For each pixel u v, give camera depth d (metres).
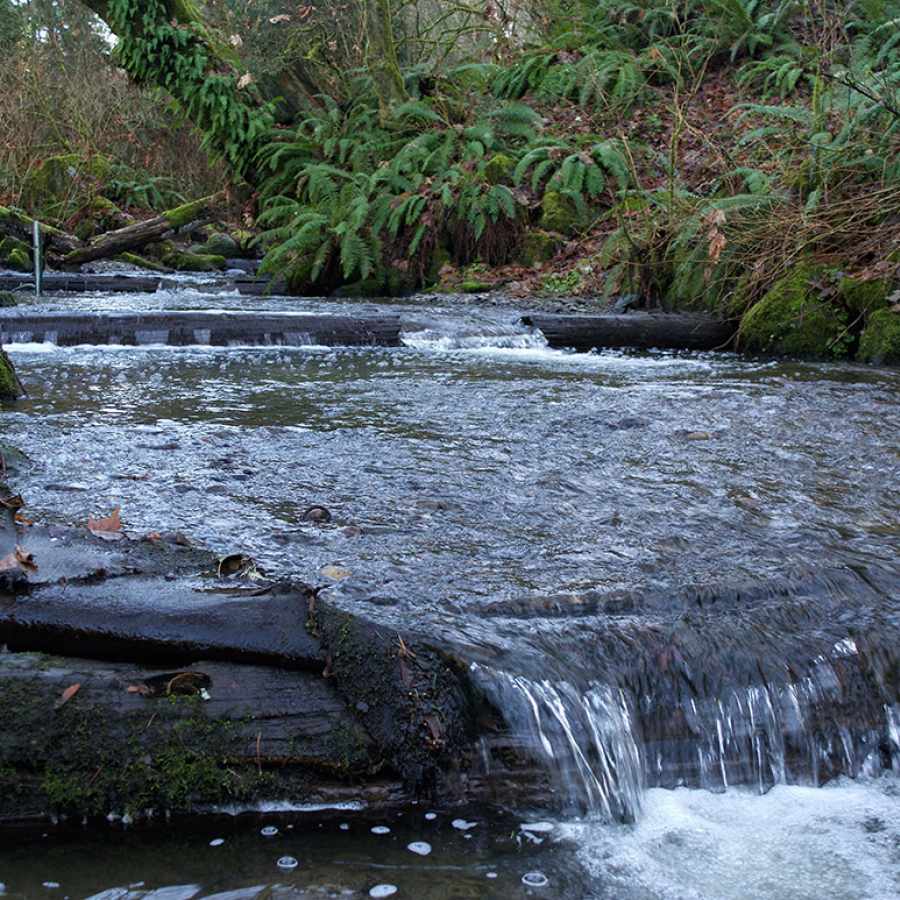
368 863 2.13
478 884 2.06
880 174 9.98
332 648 2.49
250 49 17.69
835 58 13.56
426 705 2.35
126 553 2.91
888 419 5.82
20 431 4.91
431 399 6.29
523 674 2.45
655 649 2.60
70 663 2.46
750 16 16.94
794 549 3.37
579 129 15.80
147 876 2.07
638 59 16.41
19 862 2.12
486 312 10.74
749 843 2.26
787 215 10.01
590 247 13.45
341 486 4.08
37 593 2.62
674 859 2.19
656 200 11.42
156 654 2.51
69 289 13.56
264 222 17.92
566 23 19.27
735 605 2.88
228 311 9.72
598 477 4.35
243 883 2.05
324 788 2.33
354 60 18.19
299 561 3.08
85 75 22.81
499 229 14.54
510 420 5.62
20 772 2.29
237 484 4.05
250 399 6.19
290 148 17.16
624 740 2.45
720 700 2.54
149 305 11.16
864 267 9.44
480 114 16.27
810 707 2.58
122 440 4.79
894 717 2.64
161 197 22.53
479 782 2.36
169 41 17.58
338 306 11.55
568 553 3.26
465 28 18.52
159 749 2.32
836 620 2.85
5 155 19.78
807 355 9.12
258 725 2.37
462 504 3.85
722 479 4.37
